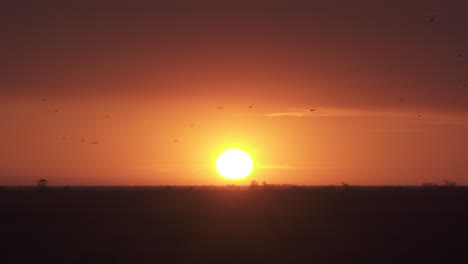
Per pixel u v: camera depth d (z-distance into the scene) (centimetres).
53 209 9988
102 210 10012
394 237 6650
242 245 6147
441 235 6781
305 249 5888
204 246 6100
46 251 5753
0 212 9219
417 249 5844
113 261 5300
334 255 5547
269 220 8550
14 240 6384
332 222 8144
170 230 7331
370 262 5231
